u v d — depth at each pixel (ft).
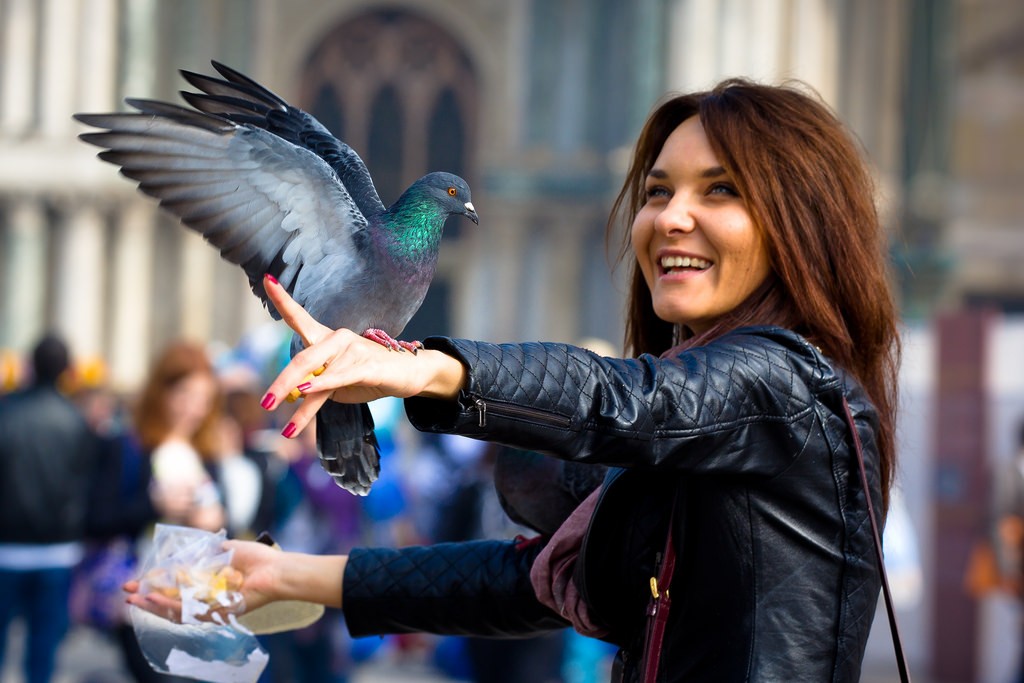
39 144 129.70
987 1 129.08
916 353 49.03
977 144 129.90
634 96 126.21
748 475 9.37
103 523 27.35
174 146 9.41
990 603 48.37
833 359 10.36
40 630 36.29
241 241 9.74
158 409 27.89
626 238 12.20
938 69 125.49
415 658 56.03
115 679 35.42
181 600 11.80
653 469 9.16
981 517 48.03
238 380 35.01
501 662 32.30
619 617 10.35
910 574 39.40
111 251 133.39
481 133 143.74
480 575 11.70
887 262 12.32
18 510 35.65
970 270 130.21
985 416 48.24
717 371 9.19
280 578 11.94
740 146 10.34
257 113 10.53
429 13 143.64
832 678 9.52
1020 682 42.19
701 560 9.64
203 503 27.40
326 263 9.78
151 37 131.03
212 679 11.82
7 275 130.93
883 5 124.88
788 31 120.88
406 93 144.15
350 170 10.36
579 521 10.75
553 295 134.10
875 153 125.08
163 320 135.13
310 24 142.72
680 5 119.75
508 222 134.62
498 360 8.56
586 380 8.76
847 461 9.57
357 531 40.19
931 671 49.03
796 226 10.33
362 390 8.38
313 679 36.63
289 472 35.63
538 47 133.49
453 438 53.26
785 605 9.45
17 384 57.26
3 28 129.90
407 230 9.89
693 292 10.57
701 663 9.64
